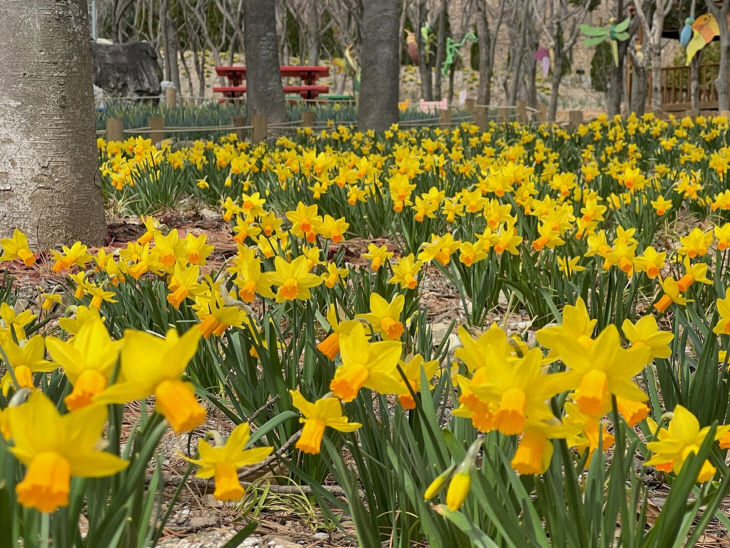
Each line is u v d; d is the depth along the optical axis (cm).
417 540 210
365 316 190
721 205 454
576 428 124
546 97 5103
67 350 120
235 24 4250
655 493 253
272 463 252
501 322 444
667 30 3088
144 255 306
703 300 409
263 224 393
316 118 2153
